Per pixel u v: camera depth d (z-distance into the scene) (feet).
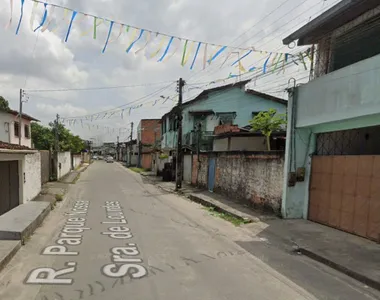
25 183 34.71
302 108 27.17
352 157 23.26
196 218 29.96
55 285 13.07
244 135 54.13
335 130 24.94
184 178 67.72
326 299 12.74
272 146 54.29
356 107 21.18
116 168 130.11
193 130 70.44
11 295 12.05
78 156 132.87
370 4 21.16
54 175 63.87
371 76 19.97
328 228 25.02
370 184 21.54
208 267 15.99
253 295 12.76
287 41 27.78
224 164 43.98
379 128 26.48
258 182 33.78
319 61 27.09
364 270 15.52
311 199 27.94
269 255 18.70
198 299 12.15
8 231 18.79
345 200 23.85
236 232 24.53
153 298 12.08
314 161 27.71
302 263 17.42
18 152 29.94
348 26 24.11
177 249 19.01
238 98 75.82
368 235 21.57
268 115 48.60
